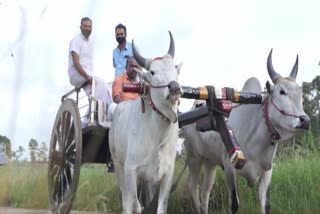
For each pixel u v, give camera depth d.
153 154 4.45
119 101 5.46
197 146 6.55
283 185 6.94
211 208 7.30
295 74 5.61
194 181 6.84
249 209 6.73
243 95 5.09
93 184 4.04
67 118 4.86
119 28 6.48
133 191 4.49
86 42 5.73
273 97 5.44
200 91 4.62
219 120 4.67
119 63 6.54
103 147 5.35
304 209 6.41
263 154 5.63
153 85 4.34
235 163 4.47
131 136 4.59
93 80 5.36
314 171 6.96
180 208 7.34
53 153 4.90
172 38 4.59
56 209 4.09
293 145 7.92
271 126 5.48
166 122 4.39
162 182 4.55
